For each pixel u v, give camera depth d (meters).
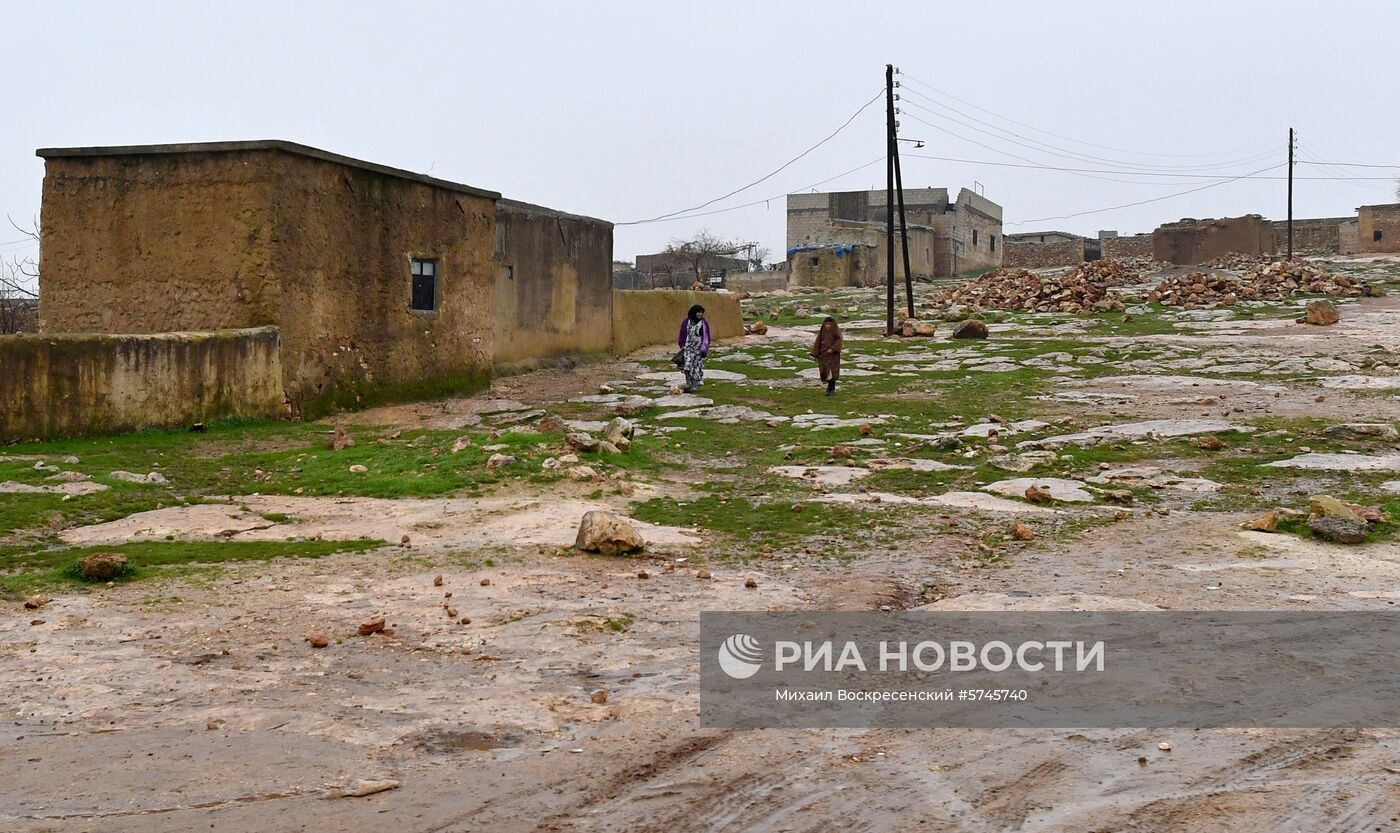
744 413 19.08
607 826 4.83
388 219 19.95
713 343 31.73
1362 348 26.25
